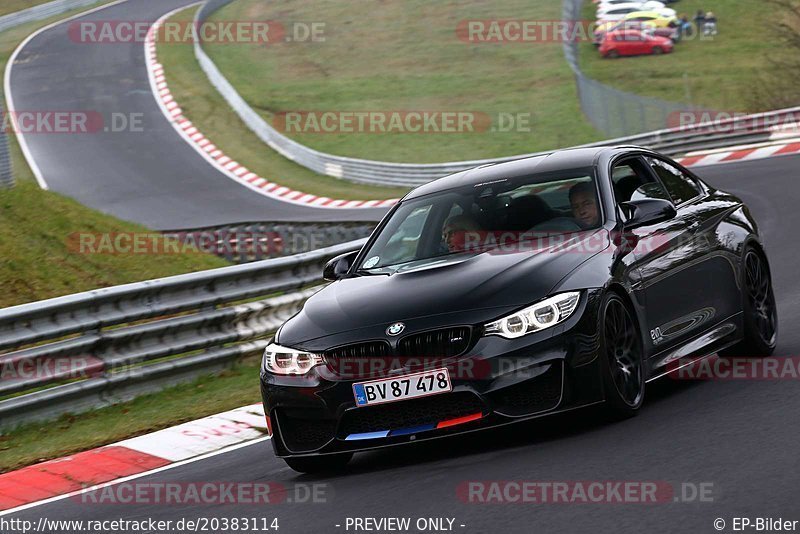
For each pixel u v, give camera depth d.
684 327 21.64
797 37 140.38
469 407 18.19
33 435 27.73
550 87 150.62
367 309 19.42
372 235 23.38
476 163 98.62
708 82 142.38
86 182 124.19
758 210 54.22
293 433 19.59
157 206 111.06
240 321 34.81
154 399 30.78
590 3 181.88
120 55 179.12
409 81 163.38
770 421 18.00
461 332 18.28
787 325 28.11
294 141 136.38
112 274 46.47
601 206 21.12
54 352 29.11
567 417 20.30
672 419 18.97
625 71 152.75
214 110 148.00
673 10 172.50
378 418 18.70
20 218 47.69
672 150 89.50
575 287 18.73
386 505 16.34
